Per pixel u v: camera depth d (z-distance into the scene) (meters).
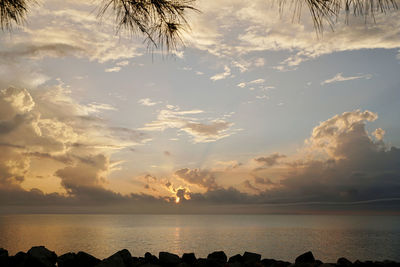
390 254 108.06
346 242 149.75
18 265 4.30
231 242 148.00
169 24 3.15
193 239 165.88
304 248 123.06
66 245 122.38
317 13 2.31
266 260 4.82
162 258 4.46
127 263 4.40
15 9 3.21
